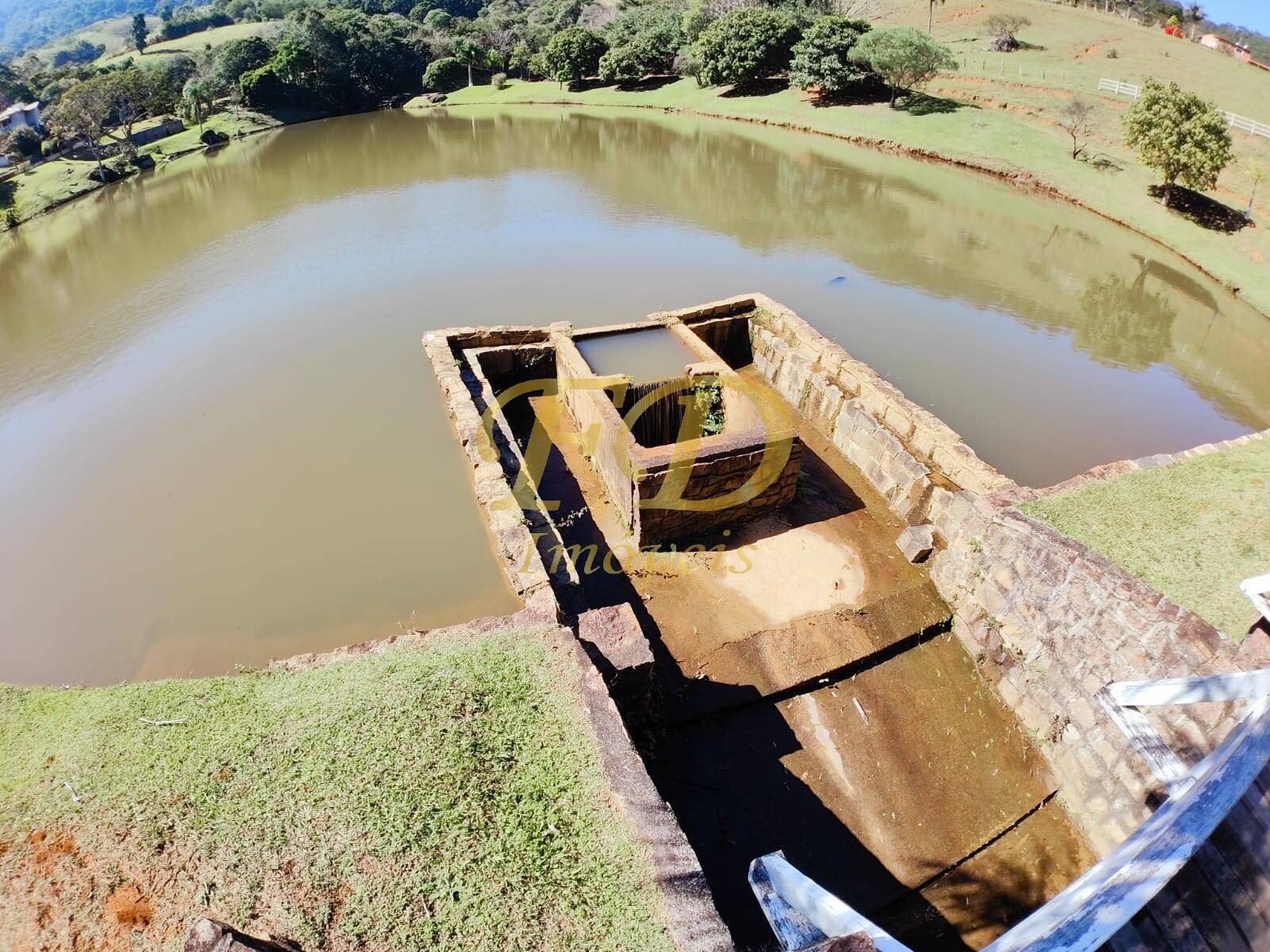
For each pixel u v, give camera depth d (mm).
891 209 33281
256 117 59531
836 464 15930
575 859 6527
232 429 18000
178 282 27406
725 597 12703
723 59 52438
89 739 7531
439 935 5969
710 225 31516
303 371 20625
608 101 59438
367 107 66938
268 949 5152
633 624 9883
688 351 16969
